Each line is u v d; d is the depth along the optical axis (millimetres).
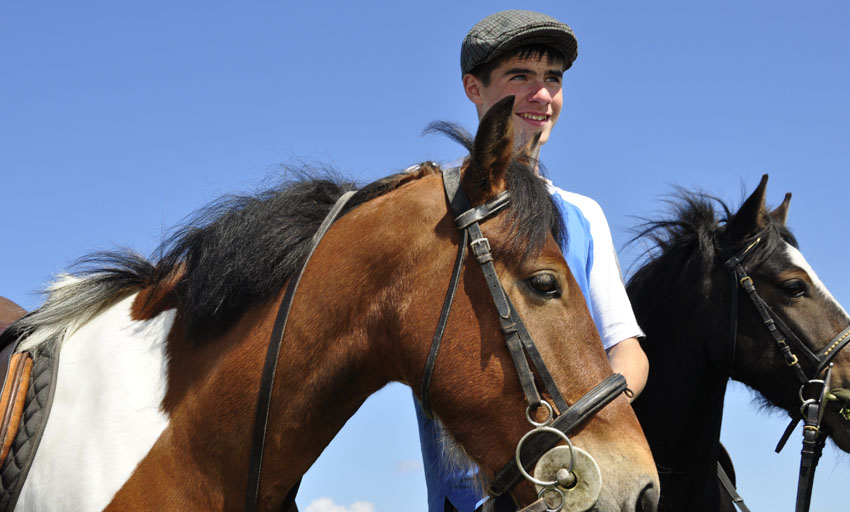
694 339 3504
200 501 1933
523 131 2525
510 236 1890
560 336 1861
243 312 2037
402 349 1910
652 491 1803
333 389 1967
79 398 1996
